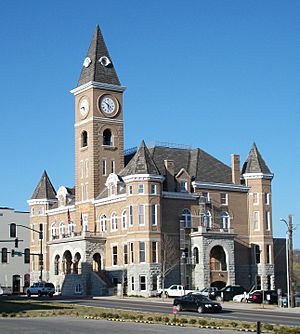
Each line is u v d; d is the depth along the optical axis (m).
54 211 115.88
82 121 107.06
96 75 105.69
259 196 105.44
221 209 102.69
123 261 97.25
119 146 106.69
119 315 52.91
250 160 107.00
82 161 106.69
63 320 49.88
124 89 108.06
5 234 137.38
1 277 135.25
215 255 98.56
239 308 67.06
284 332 40.62
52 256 107.31
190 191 100.75
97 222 103.25
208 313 58.25
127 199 95.88
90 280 99.19
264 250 103.88
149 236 93.75
